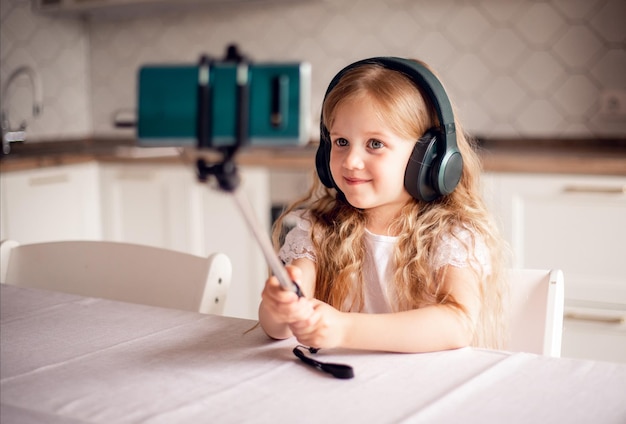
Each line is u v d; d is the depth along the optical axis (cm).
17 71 293
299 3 300
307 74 61
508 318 111
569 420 69
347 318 89
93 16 334
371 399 74
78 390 78
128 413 72
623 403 73
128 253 130
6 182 256
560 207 219
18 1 308
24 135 298
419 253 109
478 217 112
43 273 138
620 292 214
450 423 69
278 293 83
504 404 73
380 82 104
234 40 312
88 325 102
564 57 265
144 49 329
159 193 281
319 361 85
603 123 263
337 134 106
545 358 85
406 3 283
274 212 260
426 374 81
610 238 214
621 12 256
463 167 119
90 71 341
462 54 278
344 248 116
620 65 258
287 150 270
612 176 212
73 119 336
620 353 216
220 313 121
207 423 69
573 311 220
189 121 62
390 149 104
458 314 94
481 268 107
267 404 73
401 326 89
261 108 61
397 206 114
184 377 81
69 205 281
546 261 222
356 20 292
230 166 62
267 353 89
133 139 335
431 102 106
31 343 94
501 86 274
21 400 76
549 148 266
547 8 265
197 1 299
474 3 274
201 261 120
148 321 103
